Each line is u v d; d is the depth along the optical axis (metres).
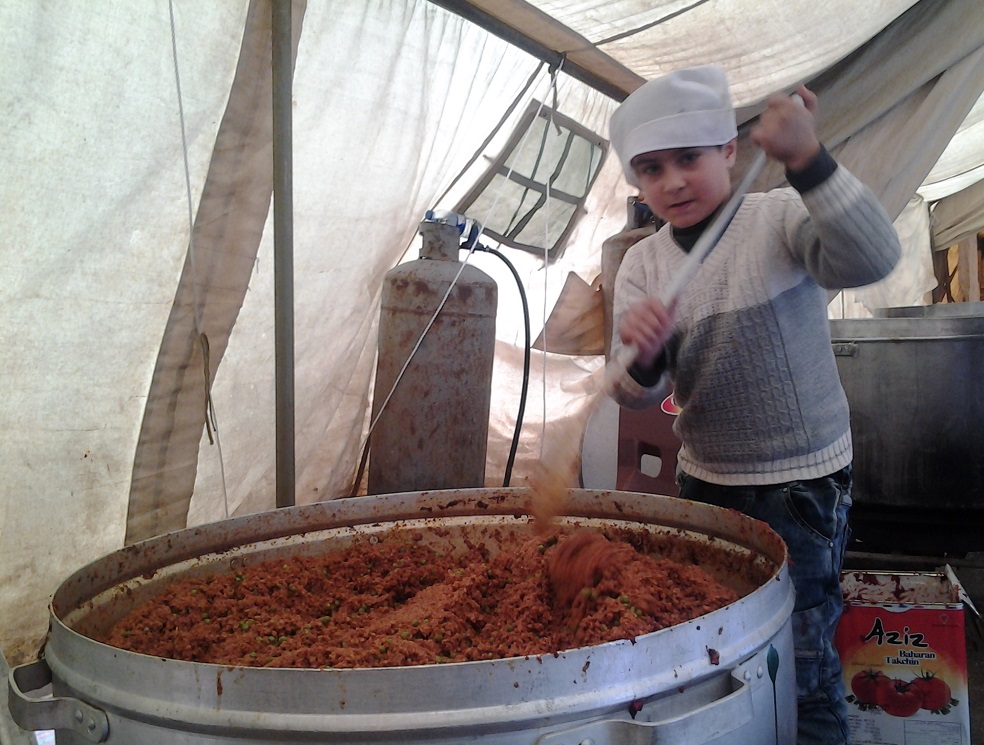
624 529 1.39
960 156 5.14
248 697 0.74
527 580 1.16
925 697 1.63
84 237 1.67
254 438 2.32
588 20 2.33
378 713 0.72
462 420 2.14
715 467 1.40
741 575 1.21
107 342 1.78
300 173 2.10
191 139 1.78
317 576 1.27
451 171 2.62
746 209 1.33
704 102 1.27
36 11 1.46
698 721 0.79
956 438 2.29
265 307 2.17
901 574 1.71
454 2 2.11
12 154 1.51
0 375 1.63
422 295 2.09
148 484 1.94
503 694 0.73
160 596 1.17
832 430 1.32
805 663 1.31
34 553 1.76
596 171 3.19
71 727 0.83
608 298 2.79
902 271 6.21
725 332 1.30
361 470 2.81
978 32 3.08
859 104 3.21
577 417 1.26
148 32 1.63
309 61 1.98
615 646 0.77
